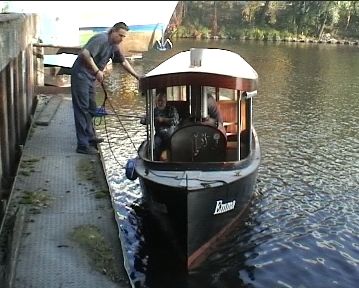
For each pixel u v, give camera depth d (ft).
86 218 22.24
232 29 157.48
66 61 67.46
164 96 29.96
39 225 21.53
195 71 26.50
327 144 49.60
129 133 50.42
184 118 29.78
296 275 26.94
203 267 26.71
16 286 17.58
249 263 27.71
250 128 30.32
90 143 30.94
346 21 141.49
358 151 47.52
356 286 26.04
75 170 27.48
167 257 27.17
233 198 27.50
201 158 27.94
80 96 29.63
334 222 32.91
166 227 27.20
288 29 152.87
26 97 37.14
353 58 110.32
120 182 37.83
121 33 29.66
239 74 27.32
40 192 24.57
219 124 29.04
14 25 26.63
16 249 19.29
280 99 69.67
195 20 157.89
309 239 30.58
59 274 18.35
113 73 84.02
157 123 29.66
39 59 51.49
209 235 26.86
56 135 33.71
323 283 26.32
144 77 27.45
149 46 99.66
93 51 29.12
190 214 24.71
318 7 143.54
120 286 17.89
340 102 68.03
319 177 40.63
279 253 28.89
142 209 30.71
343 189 38.27
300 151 47.26
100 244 20.30
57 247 19.98
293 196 36.73
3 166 26.27
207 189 24.94
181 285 25.40
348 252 29.35
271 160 44.57
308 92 74.43
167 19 100.17
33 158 29.09
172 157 27.91
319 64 101.40
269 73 90.53
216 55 32.19
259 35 152.97
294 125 56.44
